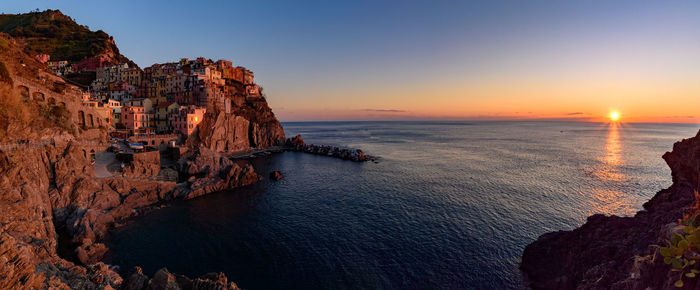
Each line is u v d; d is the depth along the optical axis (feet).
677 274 35.55
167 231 165.27
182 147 310.86
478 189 248.73
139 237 156.97
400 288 119.65
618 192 240.12
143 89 461.37
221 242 154.51
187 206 205.16
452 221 180.45
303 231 168.04
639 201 218.38
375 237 160.35
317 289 118.73
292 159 414.00
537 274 120.88
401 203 214.07
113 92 429.79
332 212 197.57
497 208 201.77
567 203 212.23
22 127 180.65
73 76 471.21
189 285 89.10
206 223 177.58
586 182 272.10
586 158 415.03
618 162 380.78
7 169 140.46
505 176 297.12
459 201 216.95
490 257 140.26
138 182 211.82
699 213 36.17
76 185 178.19
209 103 427.33
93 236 150.20
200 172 273.54
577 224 176.14
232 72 565.53
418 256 141.49
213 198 224.53
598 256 99.19
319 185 267.80
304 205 211.41
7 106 174.50
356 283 122.42
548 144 617.62
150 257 138.62
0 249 65.51
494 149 525.34
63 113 224.94
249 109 521.24
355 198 227.40
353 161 397.19
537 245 134.00
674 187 121.80
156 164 256.73
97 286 87.92
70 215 162.30
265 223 179.01
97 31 597.52
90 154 230.48
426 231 167.12
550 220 181.78
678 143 120.16
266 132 520.01
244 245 151.74
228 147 430.20
